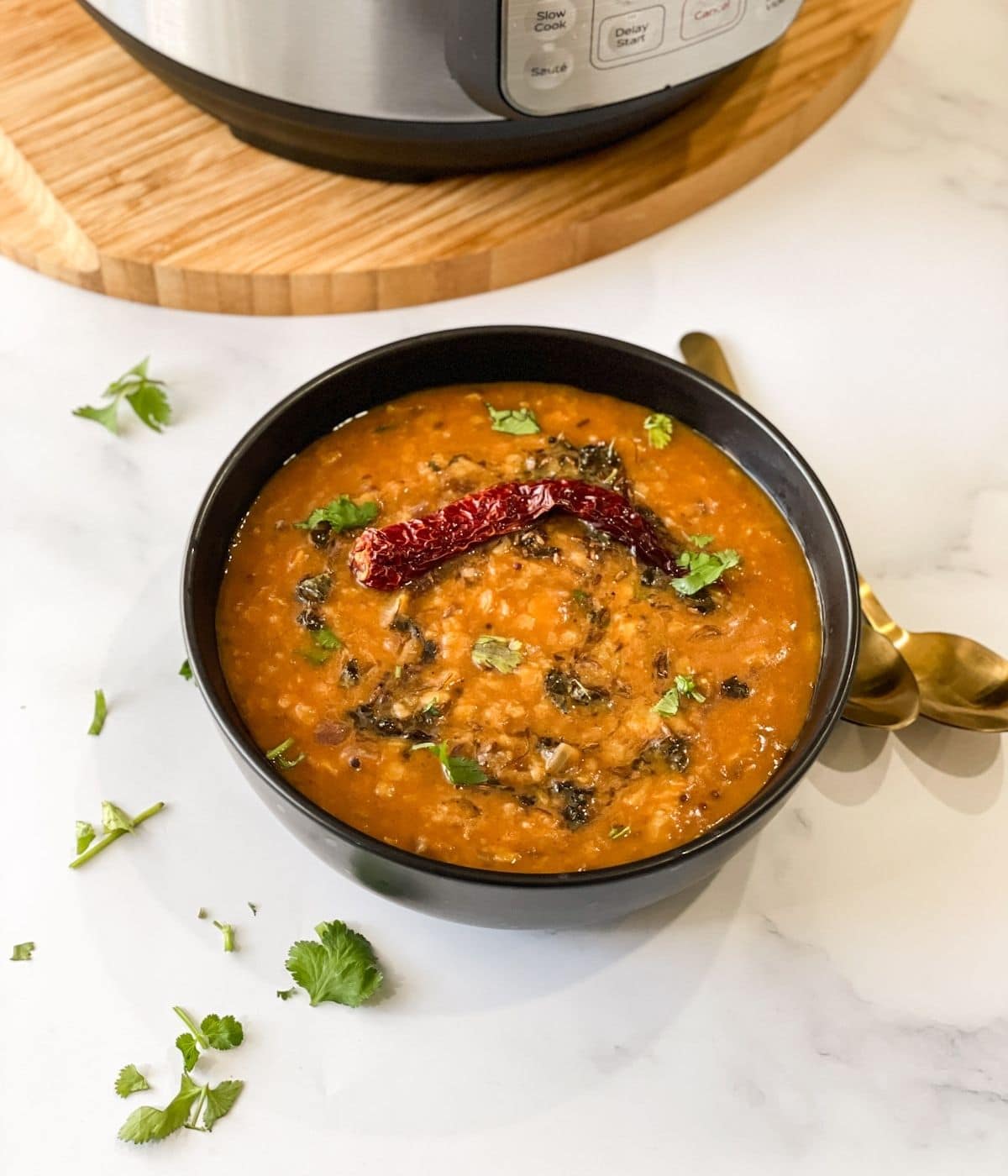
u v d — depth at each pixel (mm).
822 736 481
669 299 662
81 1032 505
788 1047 508
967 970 521
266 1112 494
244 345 643
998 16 764
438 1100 497
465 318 654
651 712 513
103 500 603
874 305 664
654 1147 492
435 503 549
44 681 563
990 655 559
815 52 712
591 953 521
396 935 521
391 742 507
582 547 538
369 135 621
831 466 619
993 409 638
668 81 628
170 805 542
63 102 682
